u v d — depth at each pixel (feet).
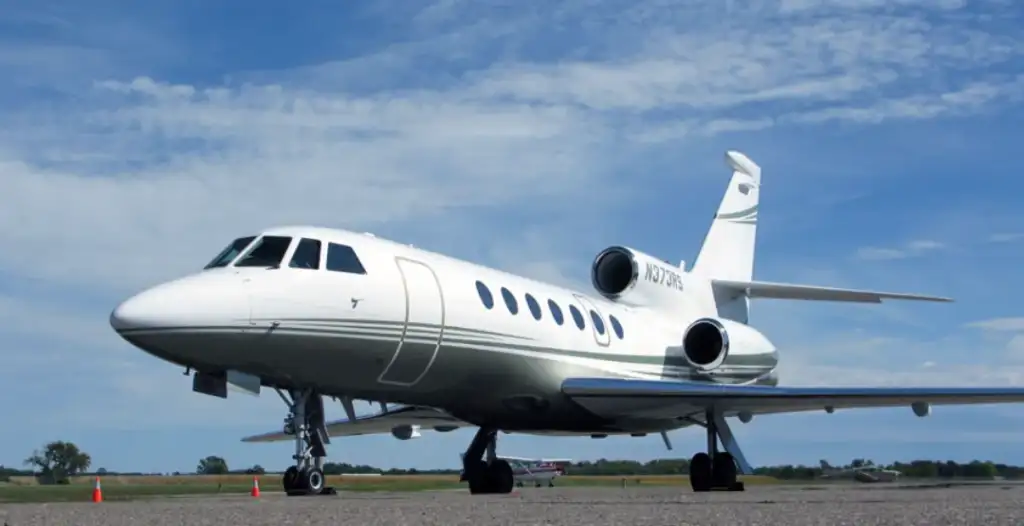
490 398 54.80
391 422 69.67
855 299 69.62
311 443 46.88
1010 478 108.58
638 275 68.80
